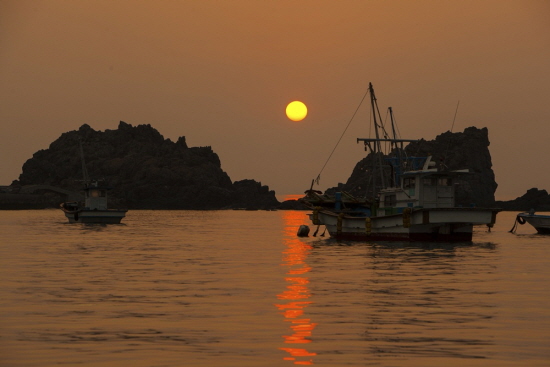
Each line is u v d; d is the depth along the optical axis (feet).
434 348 68.33
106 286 111.96
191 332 75.61
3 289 108.37
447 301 94.94
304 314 85.61
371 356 65.46
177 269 138.82
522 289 106.73
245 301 95.71
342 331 75.92
